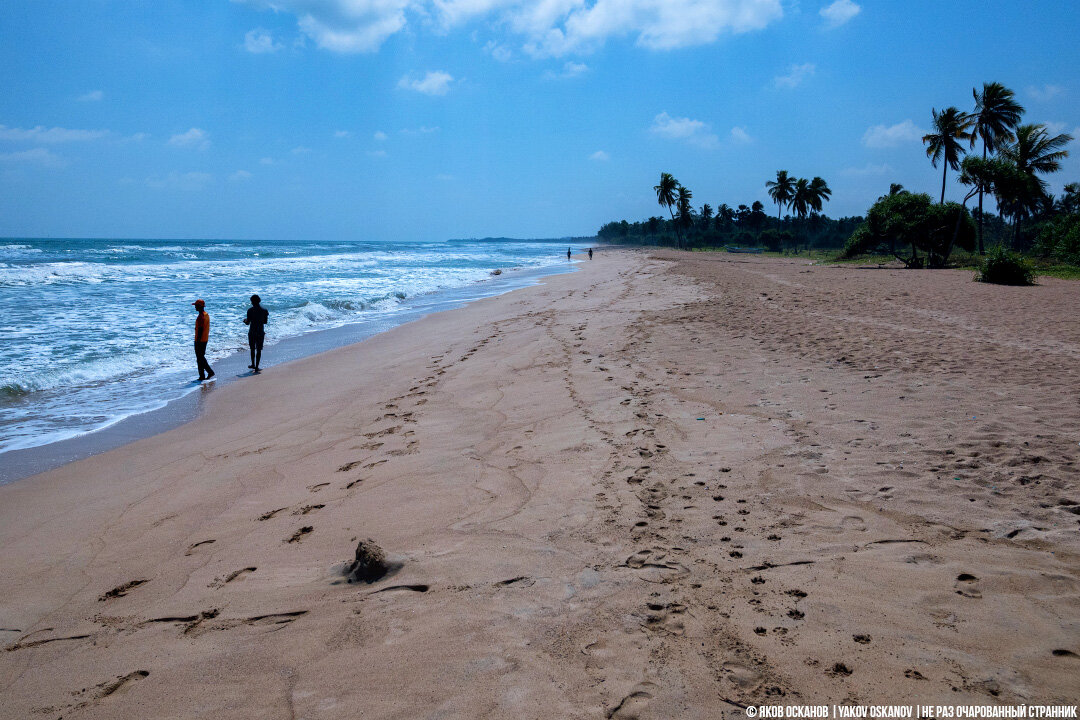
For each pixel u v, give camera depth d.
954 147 37.38
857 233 39.28
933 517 3.69
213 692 2.61
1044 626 2.63
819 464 4.59
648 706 2.30
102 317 15.82
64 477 5.80
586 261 57.09
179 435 7.12
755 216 125.56
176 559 4.00
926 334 9.68
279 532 4.29
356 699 2.47
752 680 2.42
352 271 37.78
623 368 8.30
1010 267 19.75
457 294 24.56
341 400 8.23
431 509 4.39
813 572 3.19
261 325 10.56
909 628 2.68
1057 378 6.63
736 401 6.41
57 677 2.82
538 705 2.35
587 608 2.99
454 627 2.90
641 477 4.61
